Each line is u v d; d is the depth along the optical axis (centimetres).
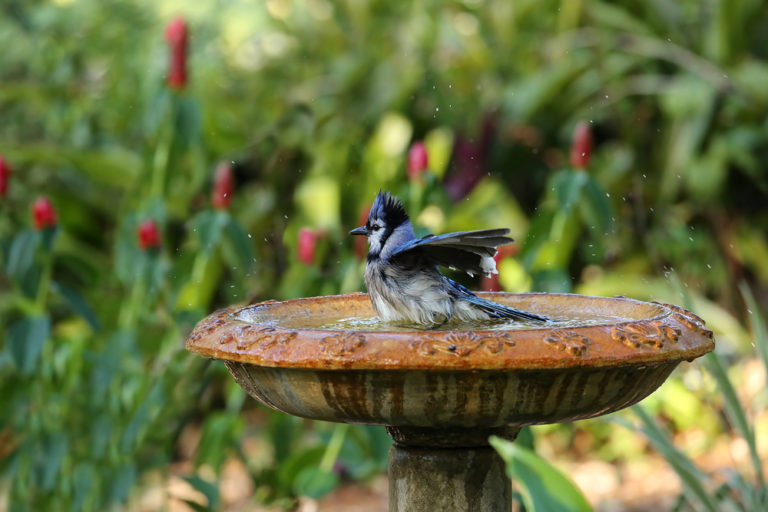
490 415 460
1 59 1284
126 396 830
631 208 1284
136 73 1229
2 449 907
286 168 1259
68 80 1229
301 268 964
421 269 545
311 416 488
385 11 1478
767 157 1318
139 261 870
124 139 1243
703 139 1350
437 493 530
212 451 849
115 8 1277
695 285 1280
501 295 638
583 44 1374
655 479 1093
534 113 1354
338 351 436
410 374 442
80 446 850
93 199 1221
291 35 1483
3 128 1265
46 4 1266
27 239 807
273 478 866
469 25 1474
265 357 452
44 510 843
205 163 1071
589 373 451
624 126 1395
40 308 814
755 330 718
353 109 1377
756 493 674
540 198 1406
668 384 1131
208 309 977
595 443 1212
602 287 1145
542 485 382
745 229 1357
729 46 1332
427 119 1375
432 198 830
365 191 1138
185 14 1356
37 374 823
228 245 855
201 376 839
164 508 836
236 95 1394
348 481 1141
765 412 1150
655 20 1374
